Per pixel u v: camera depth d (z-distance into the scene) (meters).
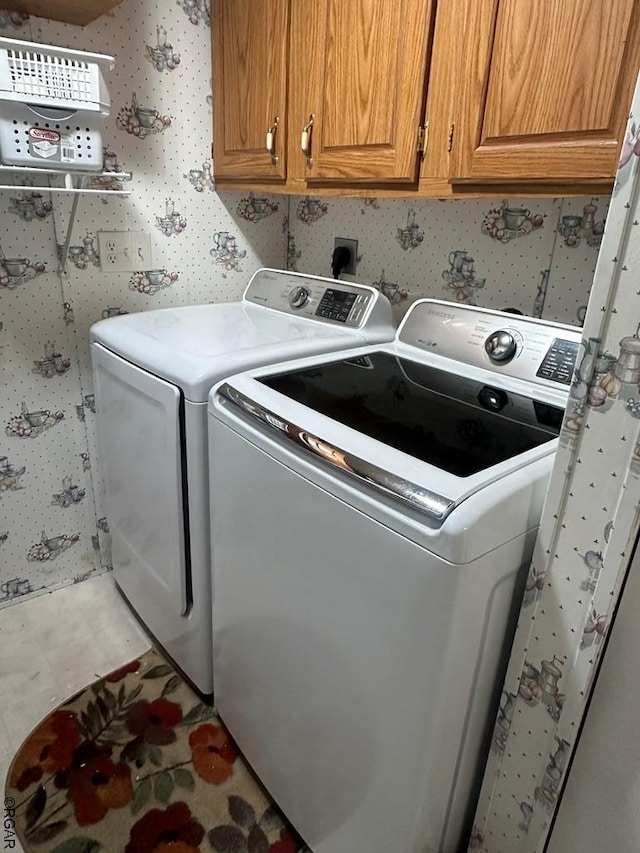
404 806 0.90
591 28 0.83
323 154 1.34
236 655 1.26
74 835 1.21
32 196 1.50
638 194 0.63
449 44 1.02
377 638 0.84
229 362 1.18
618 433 0.70
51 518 1.83
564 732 0.85
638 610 0.73
